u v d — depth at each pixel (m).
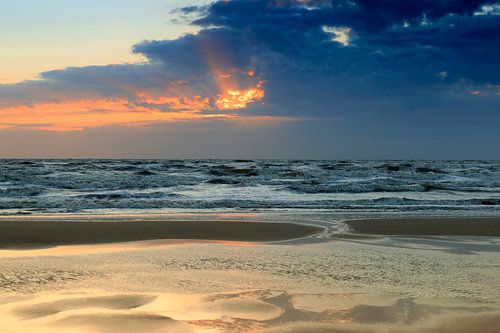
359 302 6.89
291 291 7.52
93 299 6.96
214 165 71.81
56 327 5.69
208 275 8.66
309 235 14.12
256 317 6.20
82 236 13.62
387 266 9.59
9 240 12.83
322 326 5.86
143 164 72.19
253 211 21.08
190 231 14.73
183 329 5.70
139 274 8.72
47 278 8.35
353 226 16.02
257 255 10.73
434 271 9.12
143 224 16.09
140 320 6.00
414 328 5.82
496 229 15.50
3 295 7.14
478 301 6.95
